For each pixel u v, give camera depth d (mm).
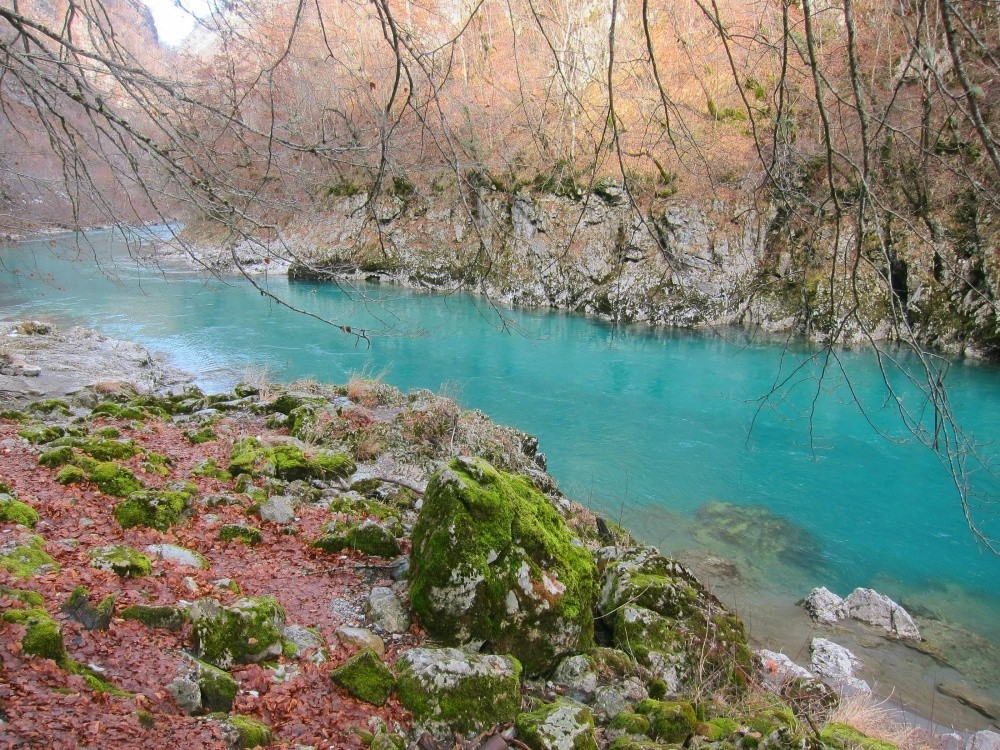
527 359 17984
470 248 25266
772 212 18219
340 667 3867
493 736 3758
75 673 3197
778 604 7945
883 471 11562
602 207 22844
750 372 16797
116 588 4090
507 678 3967
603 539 8086
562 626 4559
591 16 9203
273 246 28484
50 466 5887
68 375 12750
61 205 10102
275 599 4449
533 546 4695
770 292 19672
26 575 3916
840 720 5195
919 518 10094
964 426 13375
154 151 3883
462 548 4449
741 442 12695
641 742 3900
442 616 4441
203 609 3910
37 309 21188
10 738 2670
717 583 8281
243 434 8500
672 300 21203
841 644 7195
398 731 3631
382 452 8820
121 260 28938
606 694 4383
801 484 11078
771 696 5254
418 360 17625
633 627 5098
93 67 3824
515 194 23125
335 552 5508
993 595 8367
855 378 15977
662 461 11812
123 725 2938
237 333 19422
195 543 5238
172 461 6938
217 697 3463
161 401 10445
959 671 6879
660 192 21391
